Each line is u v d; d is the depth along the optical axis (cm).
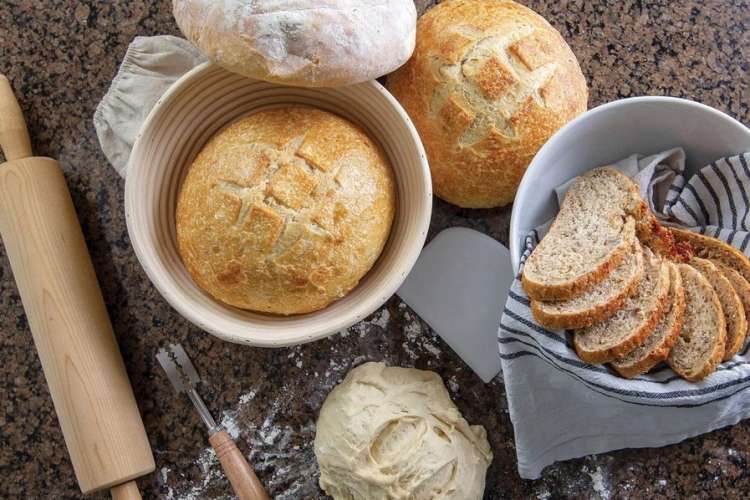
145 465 76
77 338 75
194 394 78
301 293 65
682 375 66
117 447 74
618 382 65
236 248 64
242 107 71
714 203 71
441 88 71
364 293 68
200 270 66
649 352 65
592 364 66
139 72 79
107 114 79
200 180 66
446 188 74
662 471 78
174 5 65
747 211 69
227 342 80
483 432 78
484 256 78
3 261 80
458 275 79
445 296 79
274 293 65
